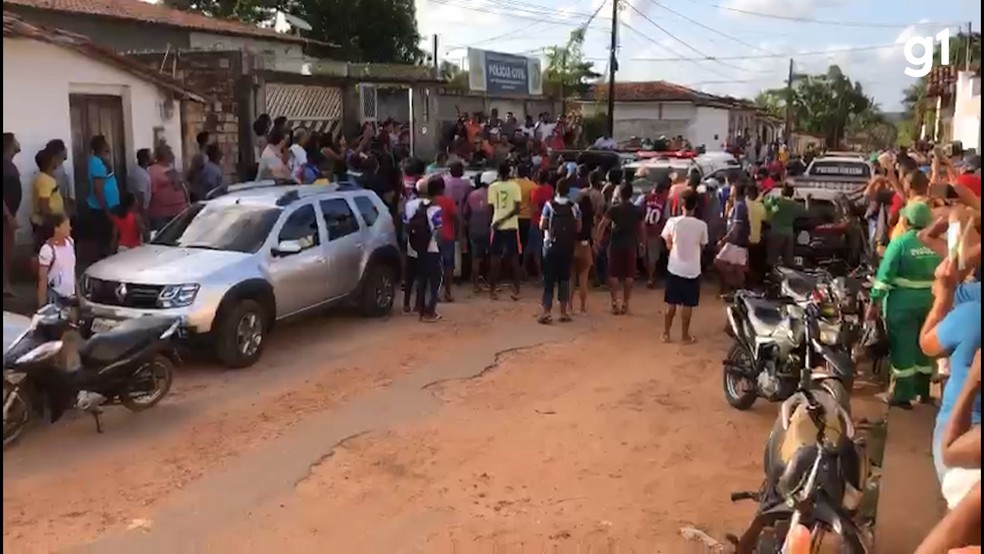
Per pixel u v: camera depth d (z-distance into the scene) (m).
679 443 7.48
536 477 6.73
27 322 7.32
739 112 50.53
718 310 12.87
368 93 22.59
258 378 9.16
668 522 5.99
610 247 12.36
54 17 20.14
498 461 7.03
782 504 4.82
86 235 12.22
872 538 5.07
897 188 10.98
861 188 15.59
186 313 8.95
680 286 10.68
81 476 6.62
